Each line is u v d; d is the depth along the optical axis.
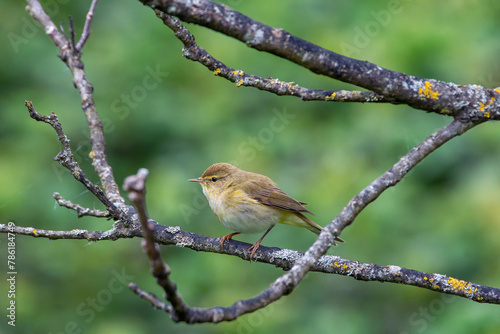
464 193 11.43
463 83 12.06
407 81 5.36
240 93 13.99
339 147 12.44
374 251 11.07
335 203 11.33
